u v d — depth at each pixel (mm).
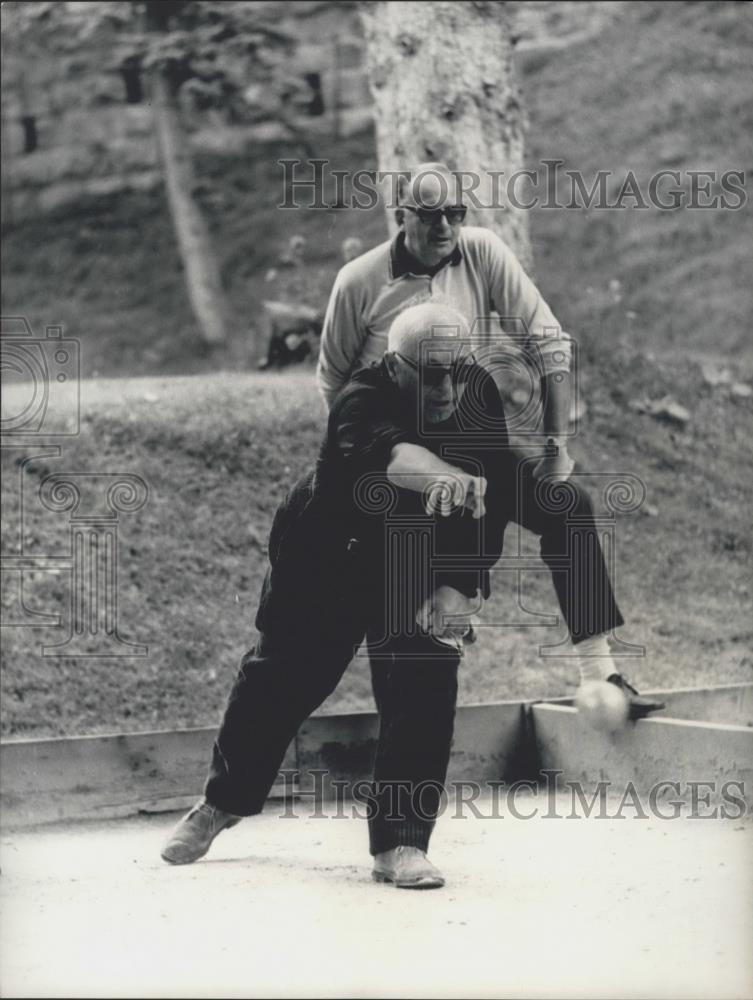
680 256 26719
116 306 32406
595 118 30203
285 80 32688
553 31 31953
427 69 19562
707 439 20938
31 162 35312
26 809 12859
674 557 18594
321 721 13594
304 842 11914
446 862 10867
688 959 8195
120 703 15477
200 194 32750
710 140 29359
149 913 9523
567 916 9188
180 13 31922
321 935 8875
